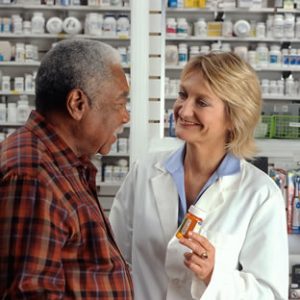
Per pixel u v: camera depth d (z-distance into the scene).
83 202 1.12
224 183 1.53
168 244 1.49
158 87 3.21
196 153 1.54
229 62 1.42
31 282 0.95
